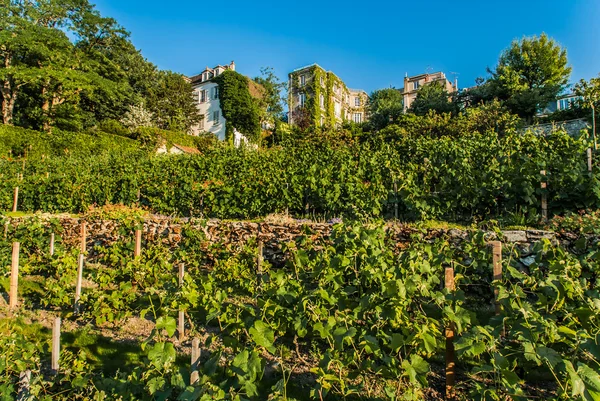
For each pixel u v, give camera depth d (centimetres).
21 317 464
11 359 295
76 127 2484
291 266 493
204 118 3838
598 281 372
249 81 3772
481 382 306
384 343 304
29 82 2323
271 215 889
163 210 1118
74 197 1261
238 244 736
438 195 763
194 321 459
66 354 345
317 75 3762
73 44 2561
